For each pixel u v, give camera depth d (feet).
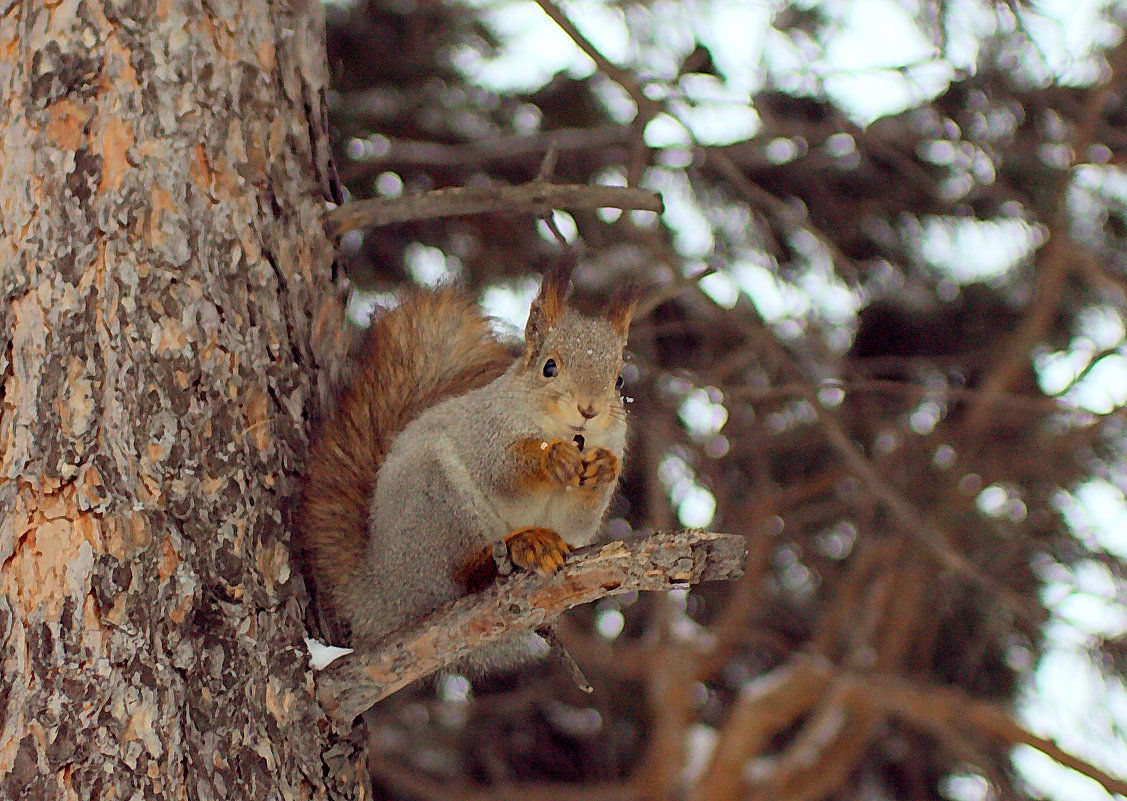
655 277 43.29
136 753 18.47
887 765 54.29
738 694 55.83
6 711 18.49
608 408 22.52
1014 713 49.88
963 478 48.73
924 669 49.78
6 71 20.79
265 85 22.38
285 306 21.79
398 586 21.67
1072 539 45.14
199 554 19.57
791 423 47.98
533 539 19.27
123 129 20.66
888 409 48.98
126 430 19.47
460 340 25.55
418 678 19.99
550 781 52.49
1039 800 47.37
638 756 53.36
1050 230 42.04
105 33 20.85
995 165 41.68
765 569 48.75
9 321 19.75
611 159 45.37
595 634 50.60
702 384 32.04
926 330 48.16
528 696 48.08
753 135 42.27
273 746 19.25
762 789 48.85
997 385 44.73
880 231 46.09
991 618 46.01
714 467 44.98
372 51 44.39
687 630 50.44
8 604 18.81
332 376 22.68
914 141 42.73
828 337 46.29
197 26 21.67
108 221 20.16
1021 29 37.22
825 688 48.08
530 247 43.88
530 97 46.32
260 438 20.76
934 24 37.47
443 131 45.14
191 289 20.53
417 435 22.39
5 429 19.40
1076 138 41.34
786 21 39.78
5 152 20.49
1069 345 48.47
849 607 49.62
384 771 47.34
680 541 18.29
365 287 43.65
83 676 18.48
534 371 22.61
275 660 19.63
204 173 21.26
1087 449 46.80
